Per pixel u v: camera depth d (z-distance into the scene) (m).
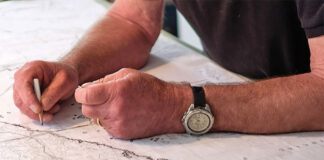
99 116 0.78
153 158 0.74
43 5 1.75
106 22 1.18
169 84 0.82
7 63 1.17
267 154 0.75
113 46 1.09
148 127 0.79
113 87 0.74
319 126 0.82
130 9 1.18
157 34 1.23
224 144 0.79
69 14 1.65
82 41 1.10
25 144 0.78
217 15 1.21
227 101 0.80
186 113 0.79
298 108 0.79
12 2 1.76
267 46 1.12
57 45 1.32
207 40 1.29
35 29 1.46
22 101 0.83
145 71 1.15
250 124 0.81
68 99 0.96
